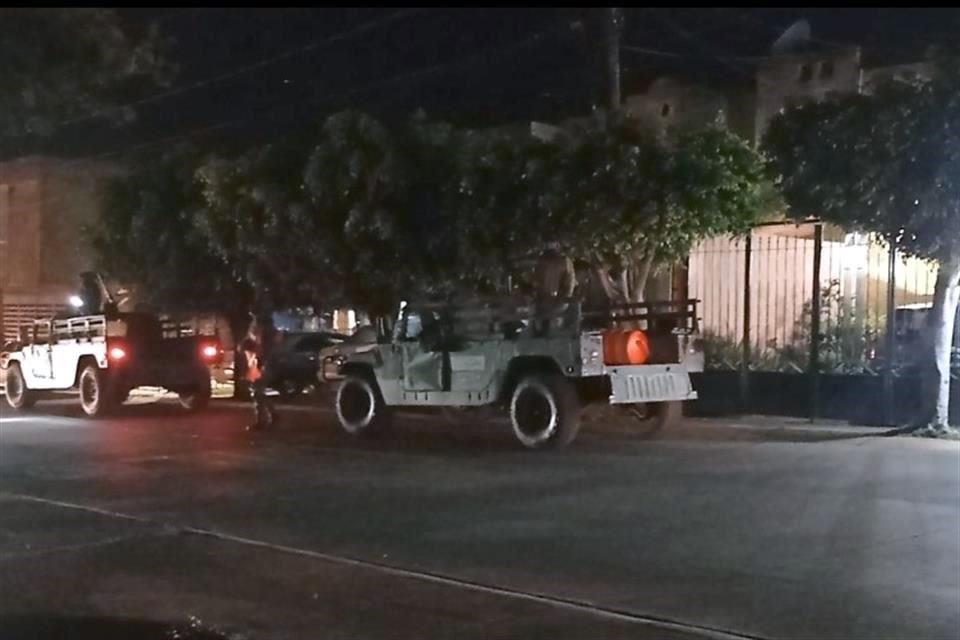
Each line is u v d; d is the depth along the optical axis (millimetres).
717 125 19250
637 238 18844
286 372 26156
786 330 21562
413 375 18422
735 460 15508
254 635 7699
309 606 8391
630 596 8516
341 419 19484
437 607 8305
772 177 17734
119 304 30281
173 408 25484
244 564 9734
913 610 8062
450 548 10219
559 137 19719
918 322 19906
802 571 9180
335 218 21516
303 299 23422
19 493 13430
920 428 18094
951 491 12797
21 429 20922
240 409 25109
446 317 18094
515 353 17203
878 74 19938
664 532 10750
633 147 18562
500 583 8961
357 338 22125
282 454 16891
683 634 7570
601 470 14820
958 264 17203
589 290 22609
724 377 21516
